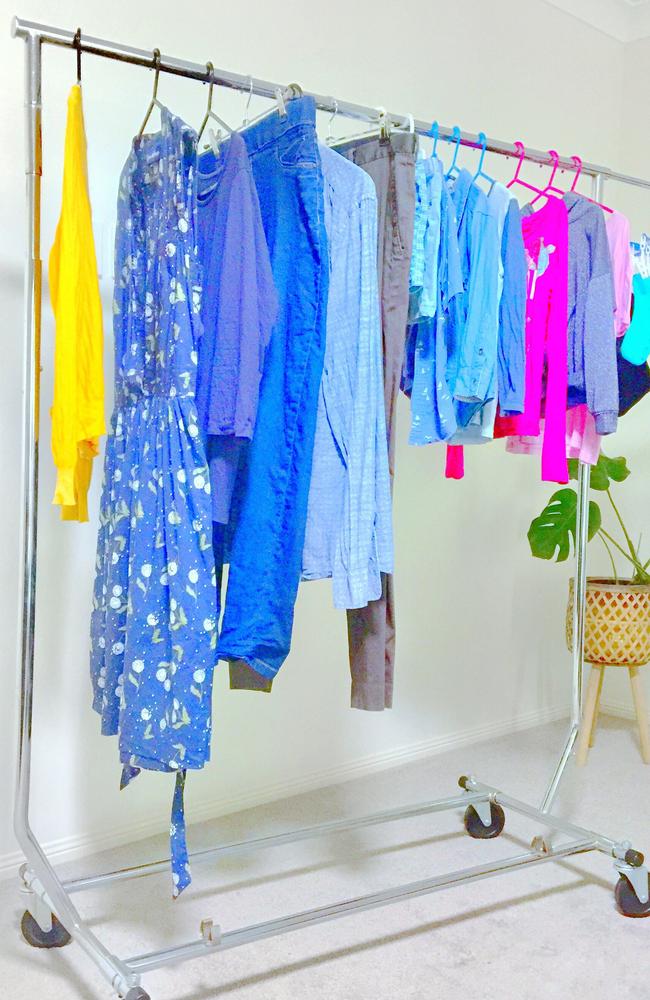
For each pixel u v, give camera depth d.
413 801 2.58
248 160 1.48
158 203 1.54
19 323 2.04
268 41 2.37
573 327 2.01
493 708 3.17
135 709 1.51
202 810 2.44
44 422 2.08
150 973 1.75
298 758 2.63
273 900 2.03
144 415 1.56
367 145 1.71
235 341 1.45
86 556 2.18
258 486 1.53
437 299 1.77
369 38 2.59
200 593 1.46
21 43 1.98
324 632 2.65
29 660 1.54
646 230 3.32
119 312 1.65
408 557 2.86
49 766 2.16
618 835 2.36
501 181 2.99
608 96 3.34
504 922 1.96
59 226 1.59
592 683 2.94
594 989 1.71
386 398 1.69
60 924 1.83
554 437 1.95
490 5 2.91
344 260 1.60
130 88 2.14
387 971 1.76
